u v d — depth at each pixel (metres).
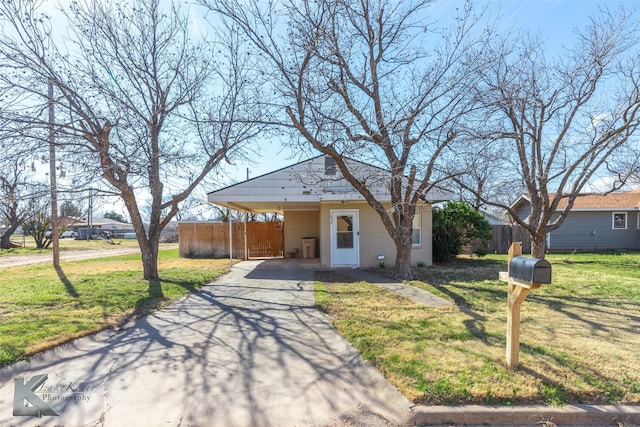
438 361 3.77
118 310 6.14
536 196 10.08
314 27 7.22
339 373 3.74
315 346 4.50
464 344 4.29
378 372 3.62
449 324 5.15
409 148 8.43
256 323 5.50
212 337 4.87
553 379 3.33
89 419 2.92
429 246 12.02
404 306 6.32
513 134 8.50
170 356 4.21
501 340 4.42
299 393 3.34
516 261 3.47
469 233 13.18
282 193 11.54
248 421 2.90
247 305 6.70
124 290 7.90
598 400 3.03
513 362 3.60
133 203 9.37
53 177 9.94
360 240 12.08
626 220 20.53
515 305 3.59
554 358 3.82
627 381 3.30
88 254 20.77
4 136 7.05
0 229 36.66
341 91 7.89
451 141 7.70
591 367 3.59
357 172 9.58
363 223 12.09
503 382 3.27
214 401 3.19
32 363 3.96
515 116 9.29
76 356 4.20
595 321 5.29
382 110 8.12
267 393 3.33
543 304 6.38
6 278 9.93
